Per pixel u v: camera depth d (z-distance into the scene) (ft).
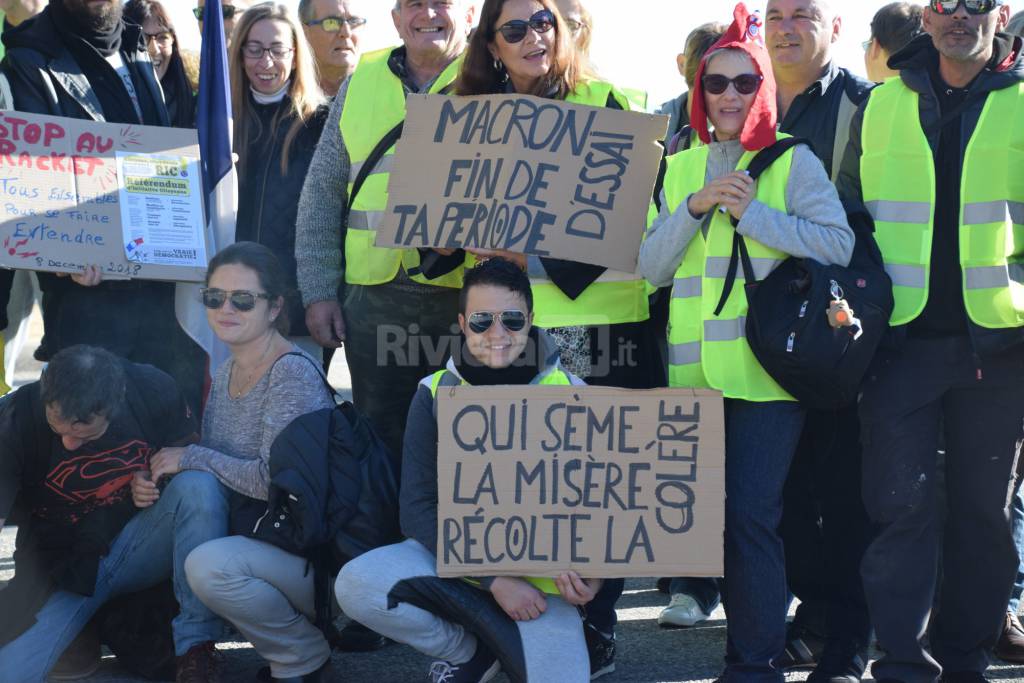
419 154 14.80
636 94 15.42
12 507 14.33
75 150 16.31
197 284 17.51
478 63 14.87
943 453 15.17
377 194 16.08
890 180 13.92
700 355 13.65
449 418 12.94
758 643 13.28
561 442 12.93
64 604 14.17
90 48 16.84
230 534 14.06
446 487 12.89
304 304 16.94
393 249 15.97
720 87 13.37
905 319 13.52
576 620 12.98
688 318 13.80
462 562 12.78
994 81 13.52
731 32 13.42
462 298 13.24
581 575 12.79
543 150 14.49
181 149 16.87
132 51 17.62
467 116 14.76
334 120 16.79
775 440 13.34
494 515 12.85
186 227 16.79
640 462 12.92
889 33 20.27
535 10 14.51
